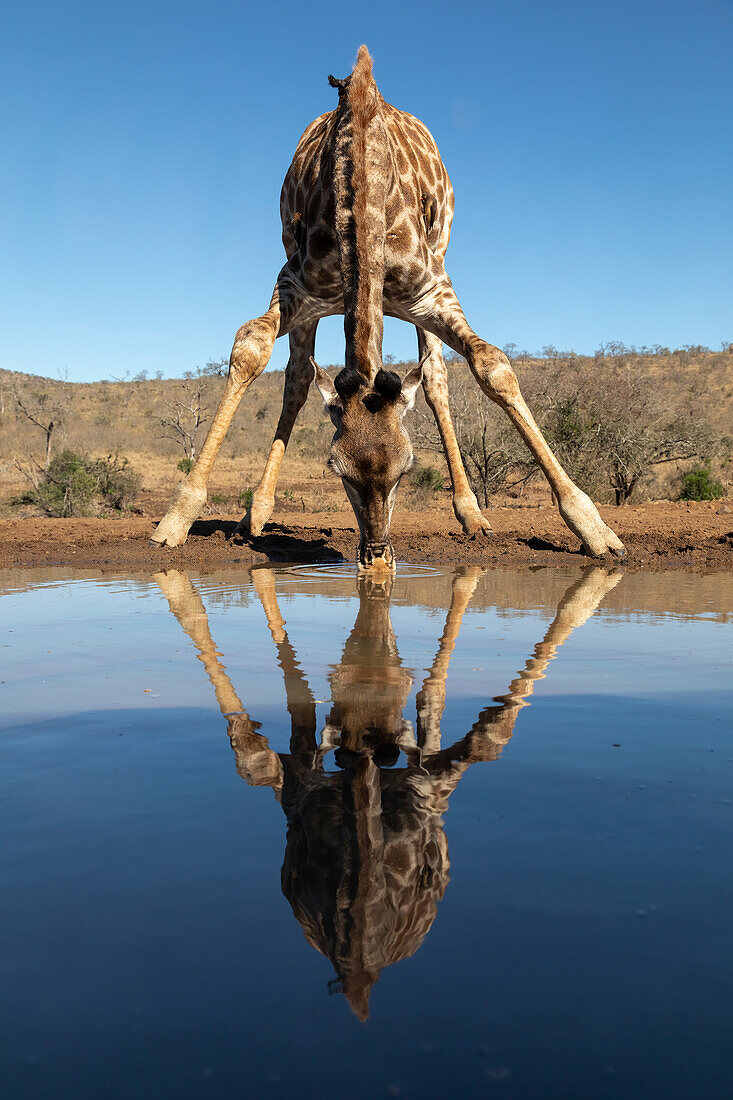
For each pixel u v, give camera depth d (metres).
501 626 4.23
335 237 7.01
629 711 2.62
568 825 1.73
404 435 5.64
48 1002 1.14
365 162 6.37
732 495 18.61
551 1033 1.06
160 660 3.45
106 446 39.25
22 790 1.95
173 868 1.54
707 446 18.98
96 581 6.23
